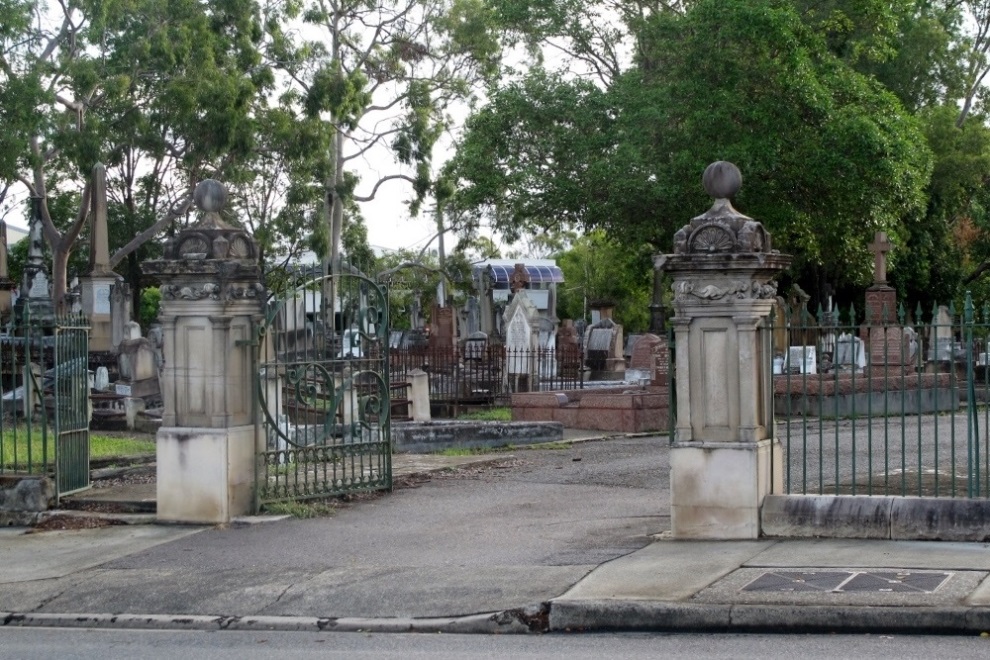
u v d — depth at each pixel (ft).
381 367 49.06
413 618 30.14
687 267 36.27
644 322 248.52
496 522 41.39
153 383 85.40
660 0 138.82
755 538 35.81
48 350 77.05
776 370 88.89
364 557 36.45
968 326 35.32
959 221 175.22
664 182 119.34
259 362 44.45
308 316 55.16
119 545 39.70
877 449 59.36
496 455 61.67
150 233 154.30
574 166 128.36
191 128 142.00
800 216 122.21
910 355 91.91
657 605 28.76
